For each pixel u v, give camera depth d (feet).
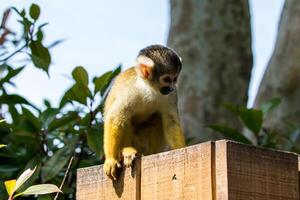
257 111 43.39
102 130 39.60
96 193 31.01
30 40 41.83
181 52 76.38
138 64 40.55
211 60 76.02
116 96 39.60
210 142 26.96
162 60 40.55
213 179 26.68
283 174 27.30
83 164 39.22
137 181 29.40
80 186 31.73
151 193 28.73
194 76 75.46
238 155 26.66
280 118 67.26
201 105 74.49
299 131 48.96
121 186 30.09
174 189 27.86
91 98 39.47
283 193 27.17
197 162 27.27
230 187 26.27
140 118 40.75
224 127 42.50
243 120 43.75
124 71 41.29
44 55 41.65
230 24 77.10
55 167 37.47
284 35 71.36
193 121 73.46
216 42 76.48
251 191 26.58
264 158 27.07
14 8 41.60
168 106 40.19
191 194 27.25
